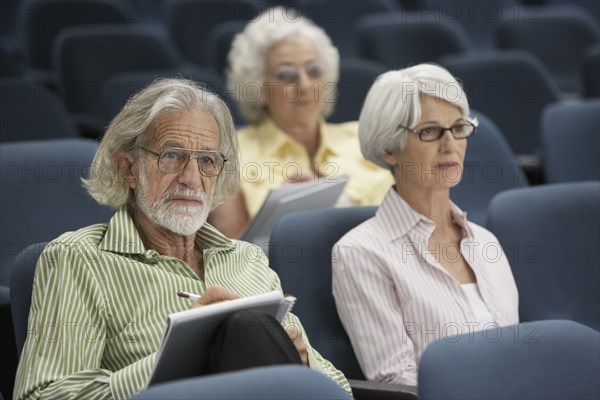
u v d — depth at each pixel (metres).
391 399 4.04
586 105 6.97
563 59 10.30
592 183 5.27
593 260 5.14
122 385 3.68
